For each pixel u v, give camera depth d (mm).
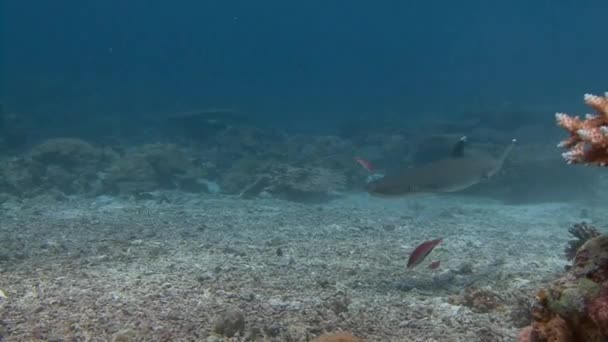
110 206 15688
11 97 48938
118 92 61625
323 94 74438
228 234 11359
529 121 31797
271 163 20594
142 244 9938
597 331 2852
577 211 15516
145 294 6277
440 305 6207
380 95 70062
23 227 11914
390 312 5875
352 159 20953
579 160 3227
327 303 6137
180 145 29031
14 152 26297
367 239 10883
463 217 14523
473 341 4941
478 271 8086
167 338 4758
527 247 10289
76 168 19922
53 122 38562
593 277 2994
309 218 13828
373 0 136000
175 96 63531
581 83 68438
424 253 6023
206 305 5875
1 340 4582
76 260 8477
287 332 5016
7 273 7359
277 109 56062
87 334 4812
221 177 20797
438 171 6656
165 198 16812
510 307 5926
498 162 7160
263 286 6949
